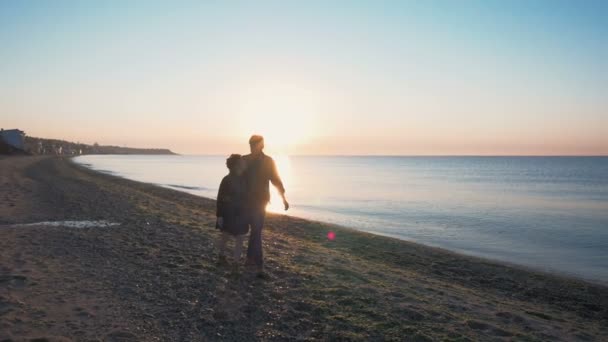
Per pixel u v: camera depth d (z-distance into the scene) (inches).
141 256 321.7
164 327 192.1
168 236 413.1
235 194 279.4
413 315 225.9
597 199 1368.1
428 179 2615.7
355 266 355.3
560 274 452.1
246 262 279.7
